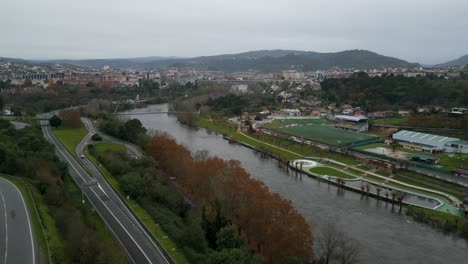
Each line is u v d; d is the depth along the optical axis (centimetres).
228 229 10919
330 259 13388
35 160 16325
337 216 17725
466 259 13950
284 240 11856
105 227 12612
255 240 12769
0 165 15988
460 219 16875
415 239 15488
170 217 13875
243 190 14238
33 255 9494
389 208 18850
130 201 15000
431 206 18888
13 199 12950
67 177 17475
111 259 9531
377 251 14425
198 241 11406
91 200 15062
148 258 10706
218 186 15325
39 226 11056
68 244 9956
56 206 13262
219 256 9412
